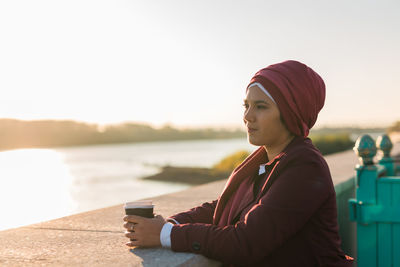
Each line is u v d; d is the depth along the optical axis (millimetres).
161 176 50562
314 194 1430
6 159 144250
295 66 1575
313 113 1608
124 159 117625
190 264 1462
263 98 1583
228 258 1435
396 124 16875
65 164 97250
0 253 1677
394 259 2934
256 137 1631
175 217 1871
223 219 1729
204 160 91125
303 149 1506
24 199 24328
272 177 1518
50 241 1872
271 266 1496
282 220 1401
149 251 1595
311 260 1472
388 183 2902
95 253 1641
